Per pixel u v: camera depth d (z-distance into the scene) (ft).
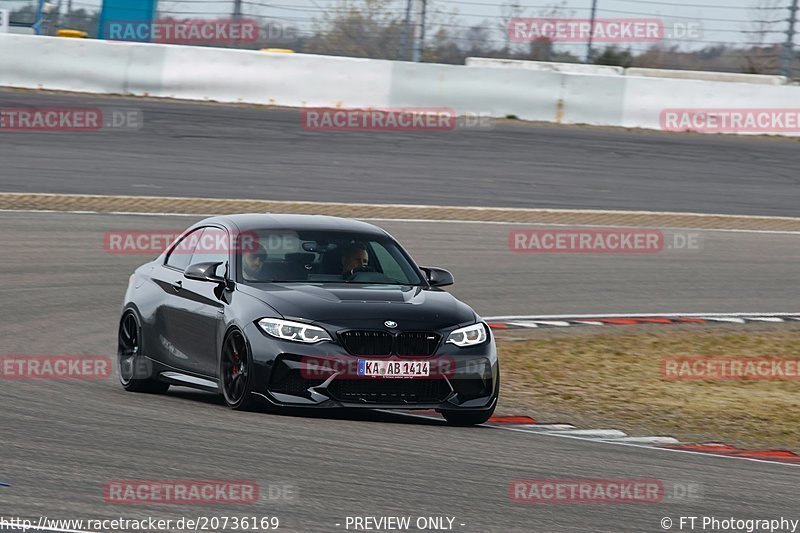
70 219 196.65
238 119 292.40
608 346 142.72
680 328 158.30
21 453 69.97
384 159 267.59
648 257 204.64
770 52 363.97
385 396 85.87
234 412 88.17
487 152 280.72
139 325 102.94
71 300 149.59
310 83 311.47
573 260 197.88
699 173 278.46
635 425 100.32
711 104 327.06
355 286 93.76
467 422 92.27
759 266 205.57
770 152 308.19
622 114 324.39
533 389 115.14
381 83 311.06
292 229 99.76
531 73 319.68
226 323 89.92
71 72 305.94
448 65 314.55
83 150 253.44
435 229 209.56
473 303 164.25
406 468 71.82
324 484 66.18
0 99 284.61
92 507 58.70
